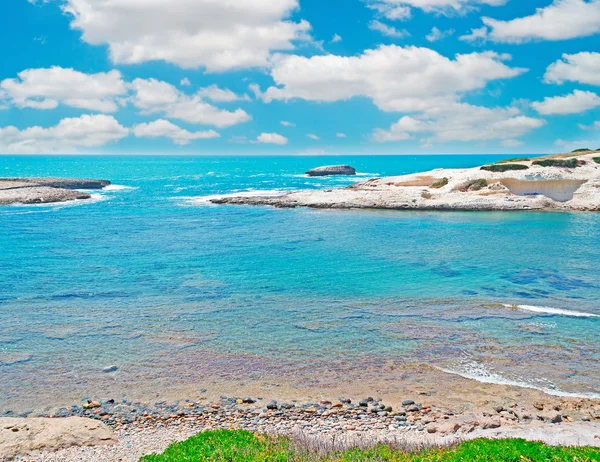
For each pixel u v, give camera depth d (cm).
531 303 2225
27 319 2006
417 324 1950
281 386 1441
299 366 1570
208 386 1440
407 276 2727
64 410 1301
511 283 2575
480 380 1468
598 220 5009
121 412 1291
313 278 2686
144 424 1228
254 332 1867
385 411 1293
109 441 1129
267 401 1355
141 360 1614
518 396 1366
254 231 4356
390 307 2172
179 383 1458
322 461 966
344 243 3762
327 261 3123
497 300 2270
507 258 3206
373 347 1717
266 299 2300
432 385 1440
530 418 1240
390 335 1830
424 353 1664
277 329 1898
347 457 977
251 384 1452
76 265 3011
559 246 3628
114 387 1432
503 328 1895
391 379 1480
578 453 927
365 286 2525
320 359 1620
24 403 1335
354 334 1842
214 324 1955
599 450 966
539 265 2997
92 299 2294
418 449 1023
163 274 2784
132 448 1098
